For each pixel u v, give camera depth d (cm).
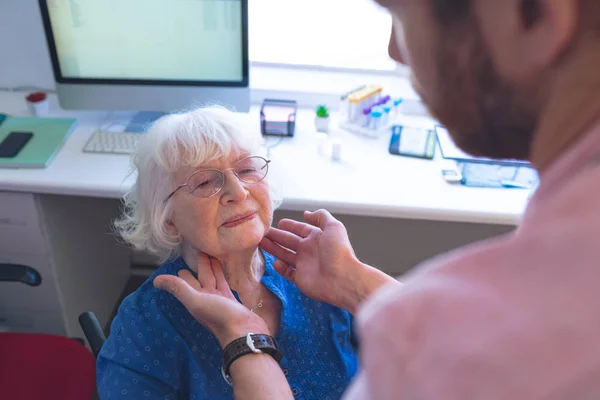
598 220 26
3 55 202
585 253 26
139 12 166
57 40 169
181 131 99
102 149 169
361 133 189
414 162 171
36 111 190
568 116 30
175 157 98
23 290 174
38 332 186
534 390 25
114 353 100
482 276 29
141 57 174
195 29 169
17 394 128
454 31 32
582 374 24
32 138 172
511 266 28
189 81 177
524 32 29
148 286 107
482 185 159
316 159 171
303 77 220
